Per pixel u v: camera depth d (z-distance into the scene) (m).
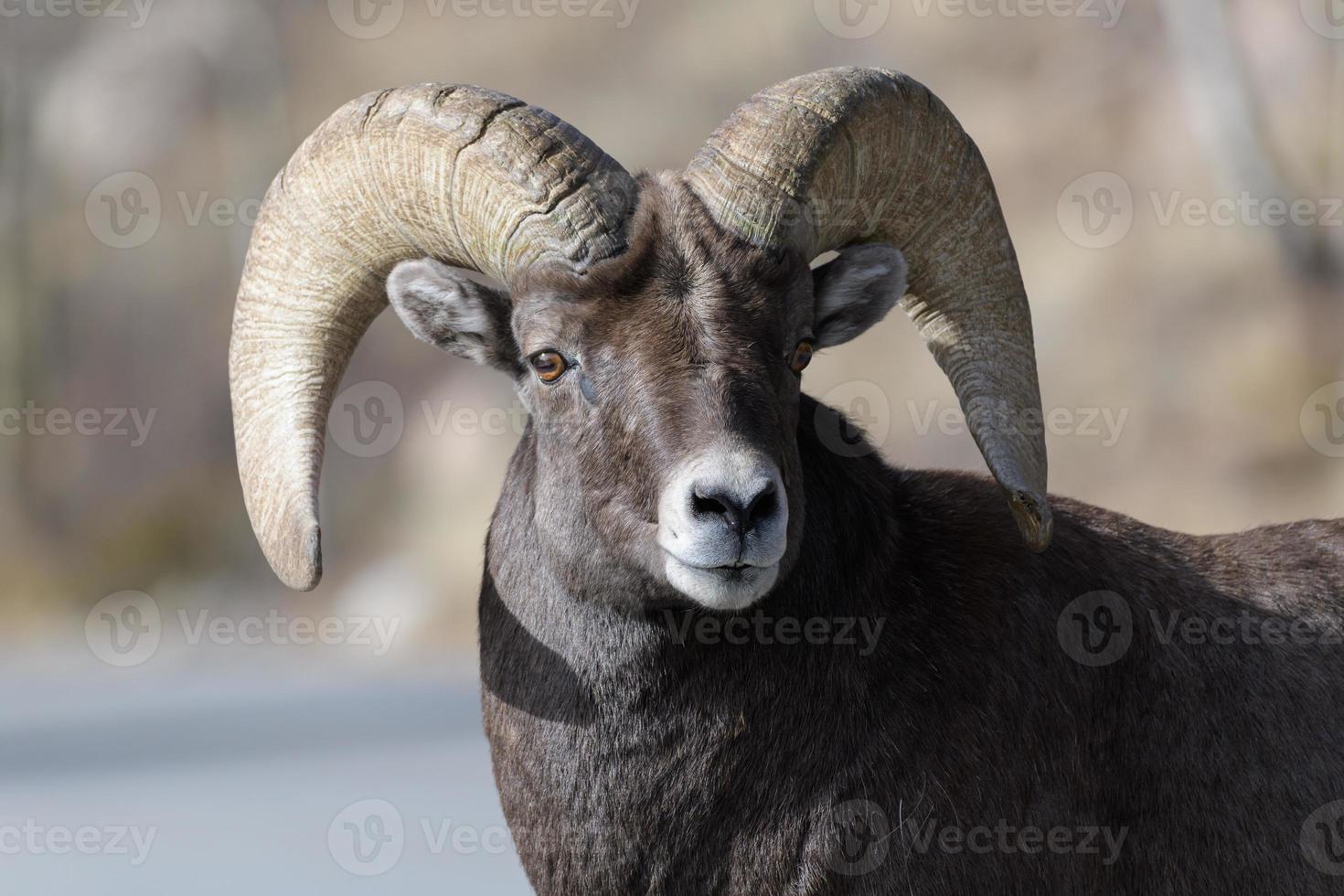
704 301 19.77
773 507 18.81
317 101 128.25
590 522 20.05
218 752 53.84
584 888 20.80
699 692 20.36
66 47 134.50
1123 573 22.58
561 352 20.19
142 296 123.81
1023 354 22.86
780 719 20.34
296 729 57.91
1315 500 77.81
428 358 106.94
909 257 22.95
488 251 20.94
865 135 21.36
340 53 129.25
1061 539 22.52
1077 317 89.31
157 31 133.25
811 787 20.25
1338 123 93.25
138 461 115.12
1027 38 104.19
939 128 22.22
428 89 21.50
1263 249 88.31
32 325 122.56
